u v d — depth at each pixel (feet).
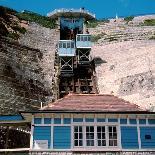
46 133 80.43
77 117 81.97
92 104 86.33
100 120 82.02
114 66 179.52
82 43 187.52
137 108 85.61
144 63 172.86
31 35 214.07
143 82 155.12
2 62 161.79
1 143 103.09
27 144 107.65
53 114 81.41
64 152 78.43
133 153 79.10
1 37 186.09
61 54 180.24
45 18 241.96
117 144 80.12
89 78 169.78
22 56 180.14
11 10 228.84
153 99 139.95
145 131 81.71
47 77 171.32
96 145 79.71
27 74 165.07
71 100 87.97
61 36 230.48
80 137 80.48
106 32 239.50
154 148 80.23
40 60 185.68
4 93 140.87
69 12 243.81
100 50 207.10
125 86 156.15
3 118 85.92
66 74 171.12
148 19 253.44
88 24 252.42
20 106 139.03
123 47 205.67
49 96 156.97
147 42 210.59
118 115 82.07
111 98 89.76
